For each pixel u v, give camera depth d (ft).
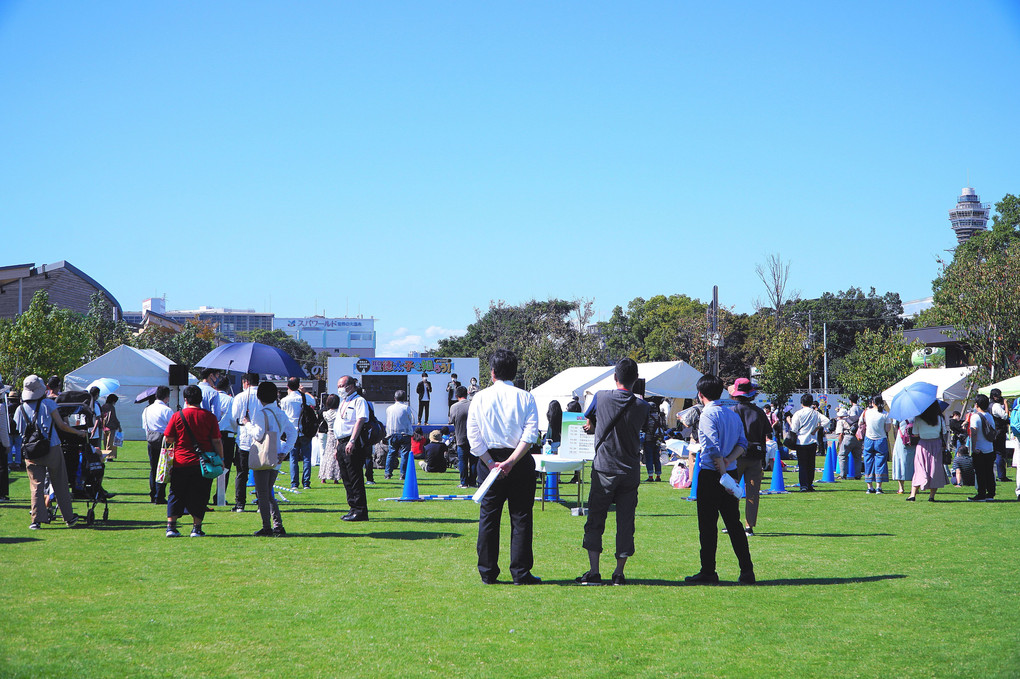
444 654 18.33
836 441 73.87
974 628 20.49
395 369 121.49
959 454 60.49
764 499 51.13
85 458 36.63
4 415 45.01
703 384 26.45
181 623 20.63
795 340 165.37
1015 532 36.63
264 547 31.35
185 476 33.40
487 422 25.23
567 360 219.20
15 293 175.94
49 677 16.60
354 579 25.86
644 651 18.62
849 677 16.96
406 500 47.91
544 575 27.04
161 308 545.44
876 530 37.29
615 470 25.36
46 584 24.84
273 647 18.74
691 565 28.91
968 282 98.63
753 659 18.08
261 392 34.09
